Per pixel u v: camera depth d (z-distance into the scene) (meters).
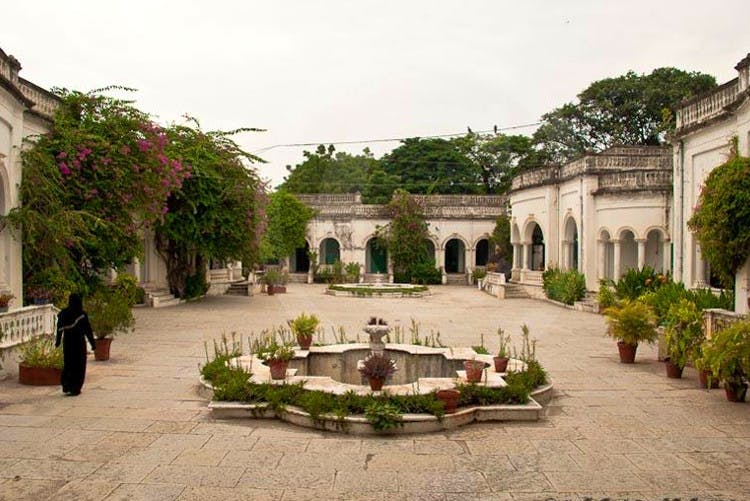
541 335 14.91
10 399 7.91
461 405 7.27
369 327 9.54
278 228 34.81
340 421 6.61
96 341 10.70
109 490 5.01
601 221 22.08
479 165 44.34
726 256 10.96
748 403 8.11
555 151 38.88
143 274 23.95
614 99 35.75
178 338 13.71
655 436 6.63
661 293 13.09
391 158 46.09
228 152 21.69
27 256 12.84
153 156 14.99
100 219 13.27
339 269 35.72
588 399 8.34
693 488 5.18
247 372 8.30
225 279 31.28
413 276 35.69
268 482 5.21
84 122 14.70
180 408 7.55
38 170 12.50
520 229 28.89
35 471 5.41
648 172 20.77
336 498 4.91
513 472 5.52
